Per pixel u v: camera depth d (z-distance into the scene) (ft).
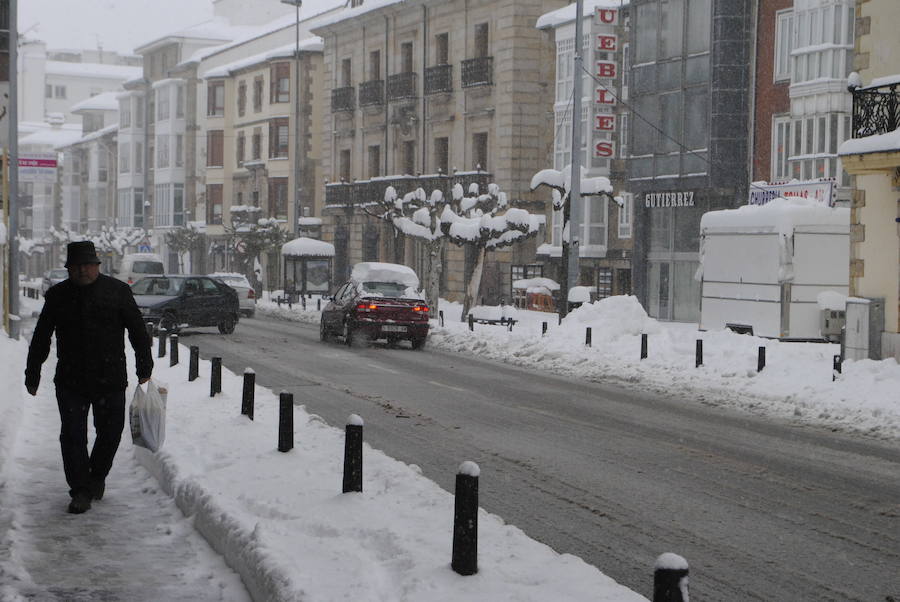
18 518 27.17
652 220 137.80
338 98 212.02
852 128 69.00
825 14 111.75
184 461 32.22
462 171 179.11
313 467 32.45
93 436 39.40
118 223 341.82
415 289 102.12
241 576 22.71
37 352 28.53
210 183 273.13
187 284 101.65
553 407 54.24
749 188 121.49
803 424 49.60
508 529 24.86
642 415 51.72
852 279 70.90
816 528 29.17
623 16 147.23
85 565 23.61
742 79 122.93
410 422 48.01
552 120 164.96
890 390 54.24
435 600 19.33
